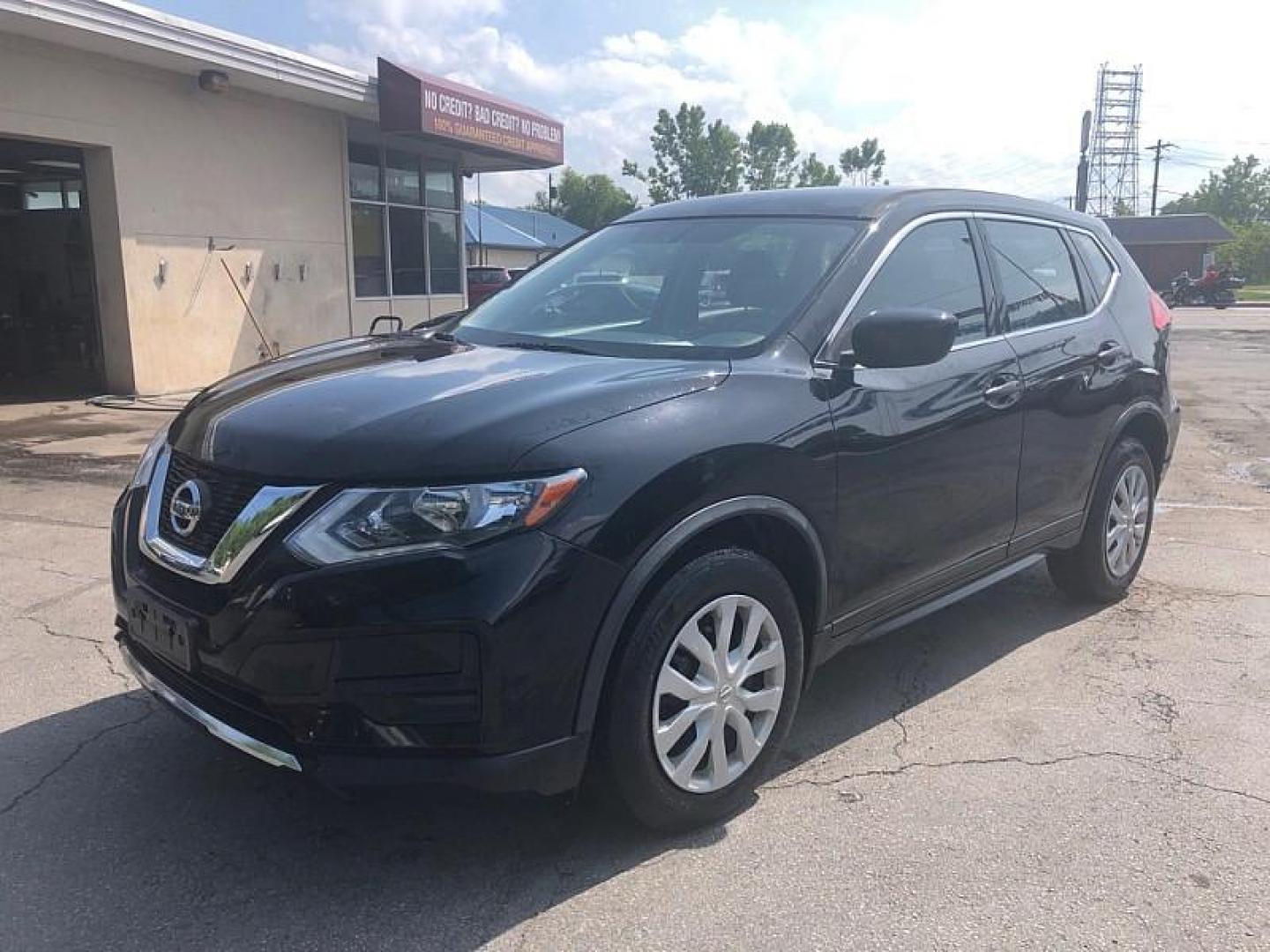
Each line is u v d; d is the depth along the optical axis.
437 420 2.65
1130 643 4.52
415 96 14.88
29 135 10.98
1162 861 2.88
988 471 3.86
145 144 12.23
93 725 3.68
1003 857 2.90
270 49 12.85
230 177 13.52
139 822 3.07
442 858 2.89
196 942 2.53
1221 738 3.63
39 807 3.14
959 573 3.88
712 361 3.20
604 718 2.72
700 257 3.84
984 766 3.42
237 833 3.02
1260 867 2.85
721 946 2.53
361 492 2.51
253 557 2.55
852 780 3.33
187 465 2.92
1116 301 4.86
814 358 3.29
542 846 2.95
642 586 2.68
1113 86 76.12
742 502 2.90
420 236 17.84
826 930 2.59
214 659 2.62
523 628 2.48
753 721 3.12
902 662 4.33
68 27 10.39
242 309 13.92
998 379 3.89
